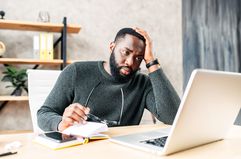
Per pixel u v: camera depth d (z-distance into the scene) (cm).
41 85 152
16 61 238
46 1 276
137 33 129
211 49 328
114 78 133
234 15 335
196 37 323
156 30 322
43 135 83
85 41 291
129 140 81
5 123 259
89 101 129
